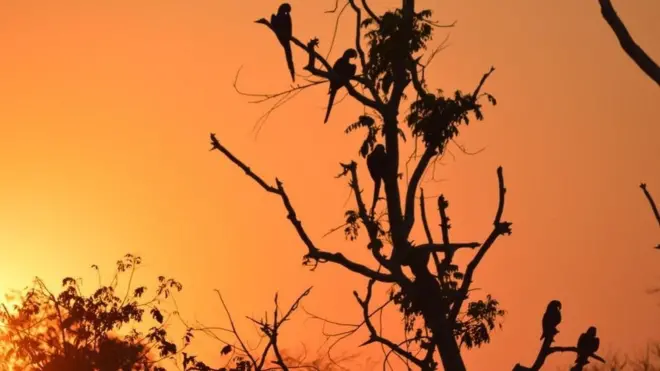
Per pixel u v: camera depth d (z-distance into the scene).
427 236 60.41
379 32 64.19
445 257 59.34
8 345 129.75
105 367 126.44
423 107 61.81
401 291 62.28
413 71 63.72
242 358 63.34
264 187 55.97
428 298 58.59
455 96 61.72
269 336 59.38
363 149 64.44
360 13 65.12
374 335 58.84
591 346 52.72
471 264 56.62
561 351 53.34
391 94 62.50
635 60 45.62
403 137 61.97
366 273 57.75
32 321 131.25
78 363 127.31
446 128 60.88
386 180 60.59
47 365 127.94
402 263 58.75
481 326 67.00
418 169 60.88
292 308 59.81
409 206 60.34
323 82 63.59
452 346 57.69
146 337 123.31
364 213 59.59
